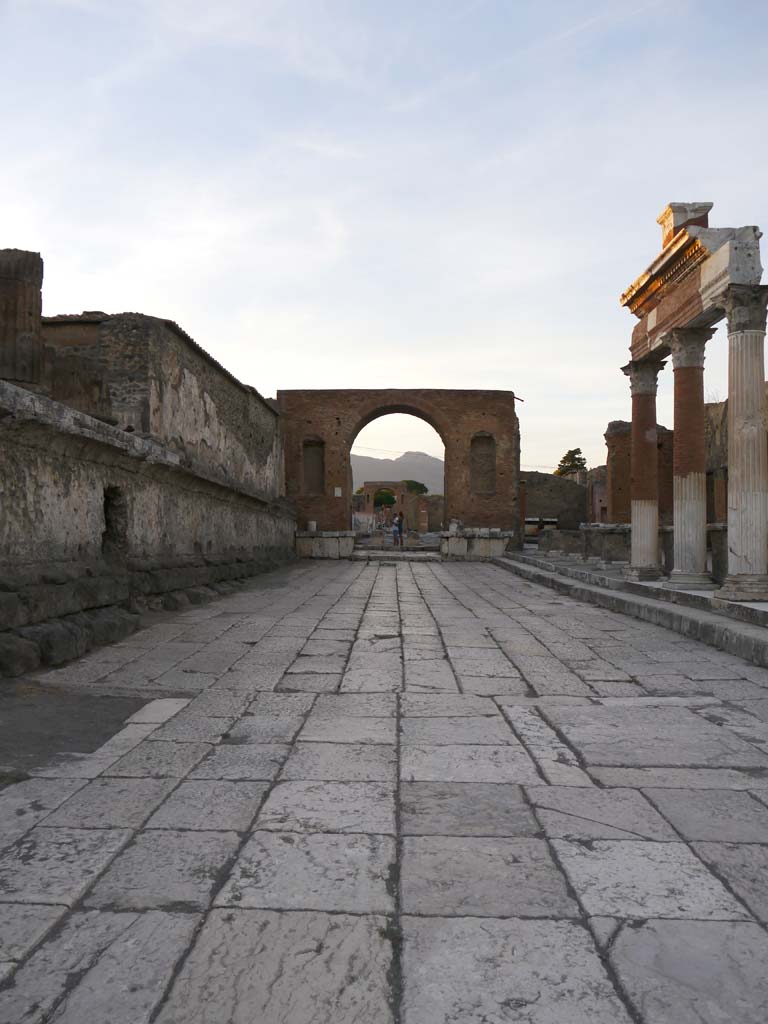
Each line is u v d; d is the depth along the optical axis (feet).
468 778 12.39
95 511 30.42
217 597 42.80
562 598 45.37
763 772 12.78
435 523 173.37
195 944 7.32
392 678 20.83
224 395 57.82
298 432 98.17
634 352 46.68
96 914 7.89
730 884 8.66
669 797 11.52
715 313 35.99
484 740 14.71
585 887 8.54
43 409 23.81
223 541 54.49
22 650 20.43
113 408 40.16
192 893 8.36
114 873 8.86
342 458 97.86
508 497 98.37
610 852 9.51
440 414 98.48
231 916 7.83
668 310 40.60
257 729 15.47
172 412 44.75
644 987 6.65
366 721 16.19
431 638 28.09
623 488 104.22
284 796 11.48
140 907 8.04
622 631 30.50
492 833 10.10
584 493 152.87
